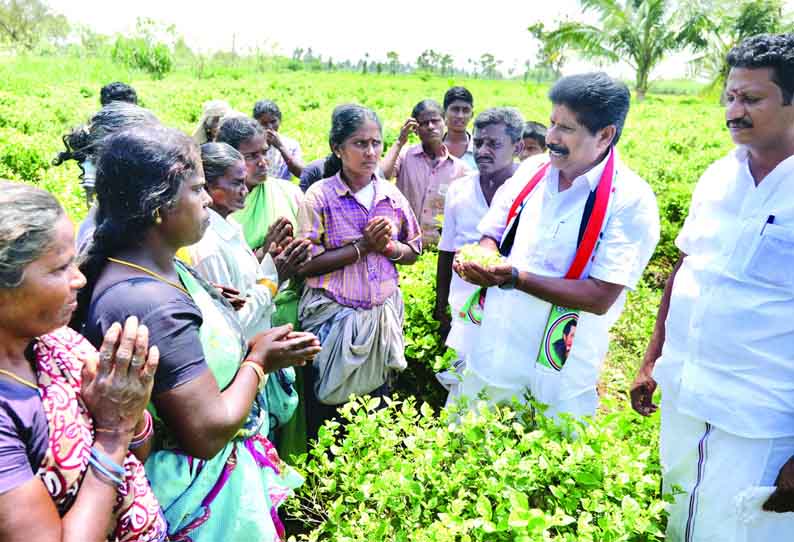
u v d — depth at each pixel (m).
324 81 42.78
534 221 2.91
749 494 2.28
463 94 5.75
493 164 3.75
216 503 2.01
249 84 34.53
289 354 2.10
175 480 1.91
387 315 3.52
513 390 3.03
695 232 2.43
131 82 30.25
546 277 2.75
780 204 2.17
